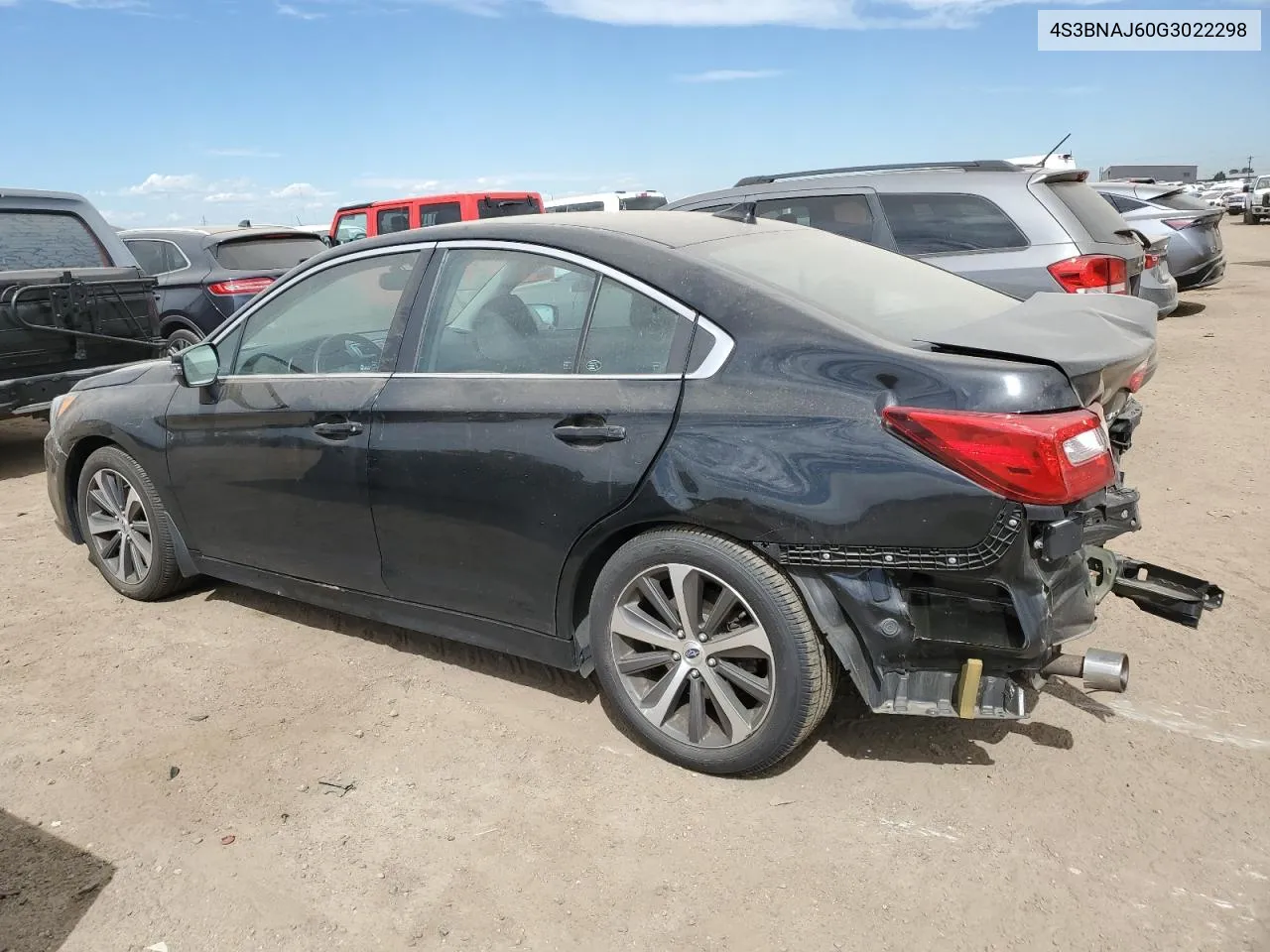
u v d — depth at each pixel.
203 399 3.92
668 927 2.37
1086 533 2.77
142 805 2.91
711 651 2.86
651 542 2.87
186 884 2.57
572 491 2.93
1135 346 2.77
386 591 3.55
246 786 2.99
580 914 2.42
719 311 2.82
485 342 3.21
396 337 3.41
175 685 3.65
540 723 3.30
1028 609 2.49
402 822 2.80
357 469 3.42
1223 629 3.75
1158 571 3.12
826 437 2.58
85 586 4.68
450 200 12.97
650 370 2.89
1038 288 6.04
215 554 4.12
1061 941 2.28
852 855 2.59
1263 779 2.84
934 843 2.63
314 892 2.53
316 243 10.84
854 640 2.67
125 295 7.21
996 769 2.94
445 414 3.19
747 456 2.66
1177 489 5.46
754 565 2.71
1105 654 2.64
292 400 3.60
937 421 2.45
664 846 2.66
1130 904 2.38
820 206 6.84
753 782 2.93
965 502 2.44
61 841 2.76
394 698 3.51
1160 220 12.88
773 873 2.54
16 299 6.46
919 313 3.07
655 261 2.97
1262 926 2.30
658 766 3.04
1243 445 6.29
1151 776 2.87
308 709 3.45
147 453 4.13
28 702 3.55
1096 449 2.50
